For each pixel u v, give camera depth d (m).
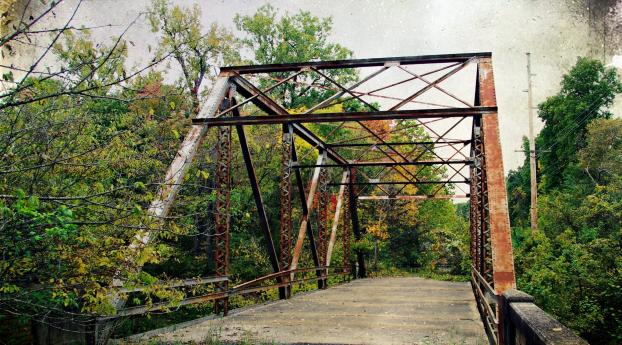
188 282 7.29
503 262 7.75
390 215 37.69
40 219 4.59
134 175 6.44
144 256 5.16
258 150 23.05
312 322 9.86
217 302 10.52
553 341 3.52
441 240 40.03
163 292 5.63
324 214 19.64
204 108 10.48
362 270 28.23
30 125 5.27
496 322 6.33
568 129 43.97
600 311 13.62
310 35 36.19
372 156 35.25
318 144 18.17
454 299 14.78
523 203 52.75
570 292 14.40
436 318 10.52
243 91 12.06
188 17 17.36
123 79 4.82
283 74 36.44
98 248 5.31
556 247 18.48
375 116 10.22
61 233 4.65
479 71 10.57
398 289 18.91
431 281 24.44
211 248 22.67
